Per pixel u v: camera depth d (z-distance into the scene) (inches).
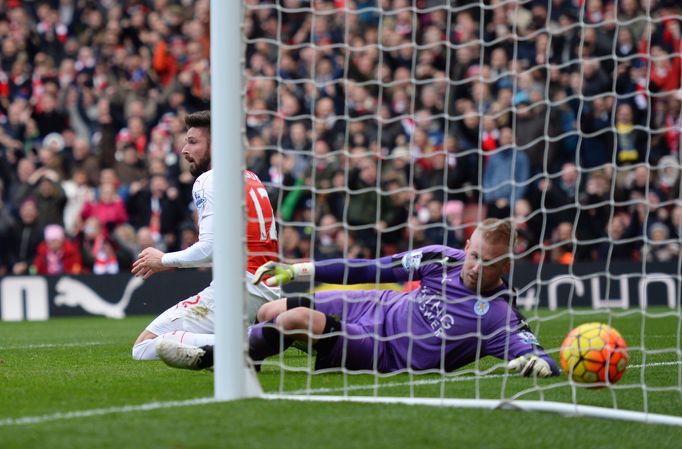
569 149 1678.2
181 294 1667.1
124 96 1881.2
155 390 627.5
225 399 581.6
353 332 694.5
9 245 1715.1
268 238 797.9
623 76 1733.5
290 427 502.9
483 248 682.2
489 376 703.7
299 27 1903.3
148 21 2030.0
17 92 1953.7
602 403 606.2
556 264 1648.6
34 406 565.6
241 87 587.8
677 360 847.1
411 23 1877.5
